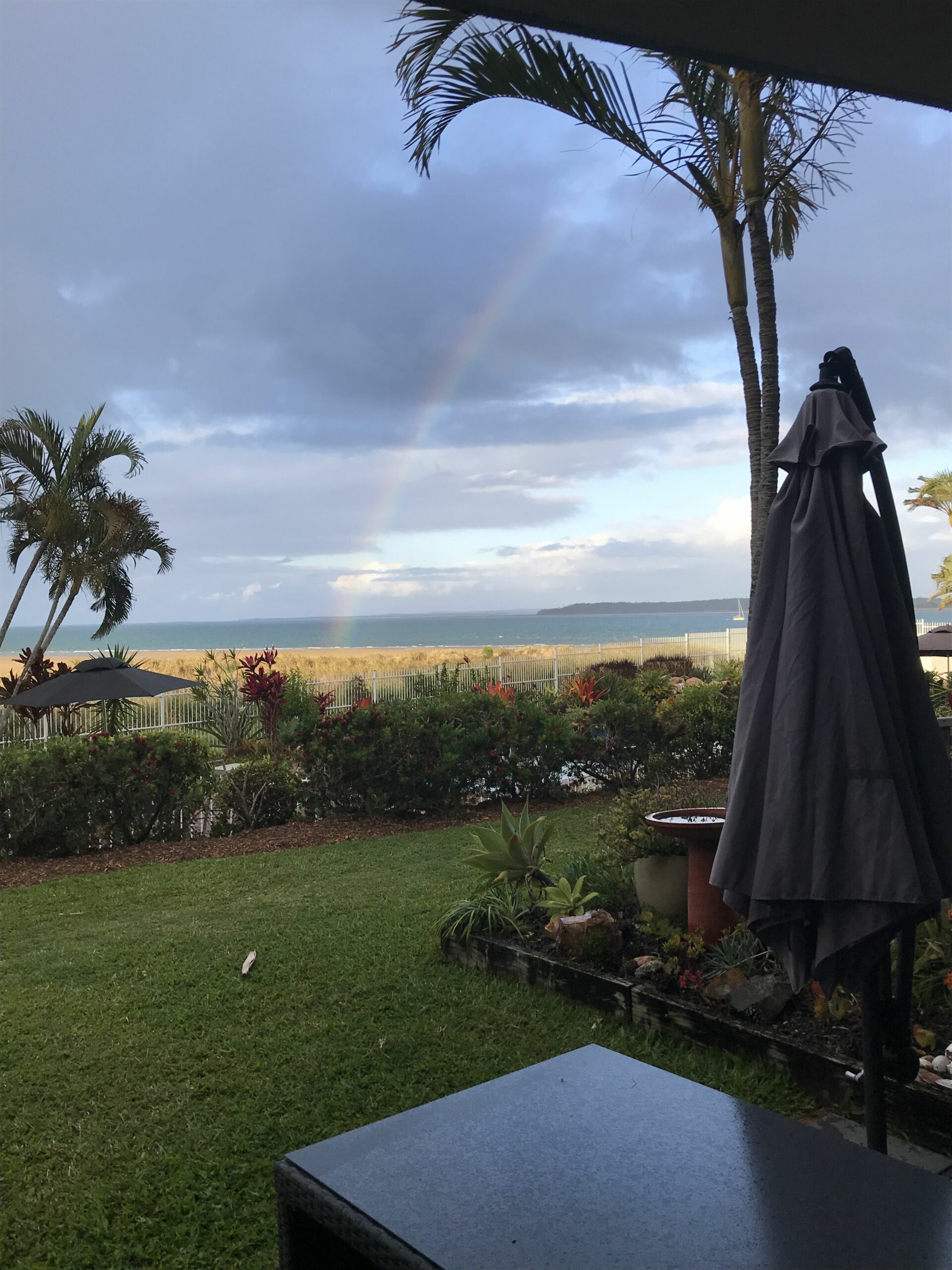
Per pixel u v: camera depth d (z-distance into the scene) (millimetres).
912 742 2336
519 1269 1423
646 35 1991
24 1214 2865
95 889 7676
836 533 2318
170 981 4984
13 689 15078
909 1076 2660
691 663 28906
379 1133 1897
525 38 5734
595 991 4355
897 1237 1511
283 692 16031
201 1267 2607
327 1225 1652
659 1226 1535
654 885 4887
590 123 6164
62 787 8992
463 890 6926
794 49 2086
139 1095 3639
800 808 2172
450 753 10367
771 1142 1846
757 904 2285
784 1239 1500
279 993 4738
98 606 19062
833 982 2283
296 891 7250
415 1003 4527
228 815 10156
